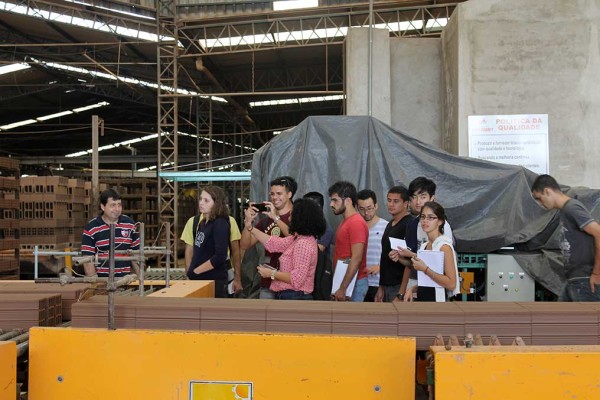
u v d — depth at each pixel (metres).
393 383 2.13
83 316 2.35
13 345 2.08
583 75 7.02
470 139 7.09
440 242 3.31
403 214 4.16
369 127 5.48
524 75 7.08
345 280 3.85
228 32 13.93
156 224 16.06
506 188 5.23
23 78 18.14
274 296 3.80
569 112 7.02
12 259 8.27
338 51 15.23
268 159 5.57
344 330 2.29
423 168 5.36
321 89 17.89
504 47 7.11
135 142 28.77
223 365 2.19
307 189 5.38
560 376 1.92
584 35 7.03
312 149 5.49
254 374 2.18
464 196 5.24
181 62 15.92
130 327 2.35
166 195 14.84
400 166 5.37
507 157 7.05
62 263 9.66
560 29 7.06
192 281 3.84
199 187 16.39
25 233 10.33
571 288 3.82
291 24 13.65
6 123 23.62
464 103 7.12
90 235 4.12
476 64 7.12
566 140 7.00
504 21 7.11
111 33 14.19
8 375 2.05
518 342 2.11
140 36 14.62
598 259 3.64
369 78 7.69
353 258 3.85
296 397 2.16
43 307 2.66
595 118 6.99
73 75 18.06
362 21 13.62
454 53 7.30
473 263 5.05
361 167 5.41
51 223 10.35
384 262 4.14
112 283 2.26
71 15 13.43
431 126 8.01
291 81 17.75
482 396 1.92
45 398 2.24
